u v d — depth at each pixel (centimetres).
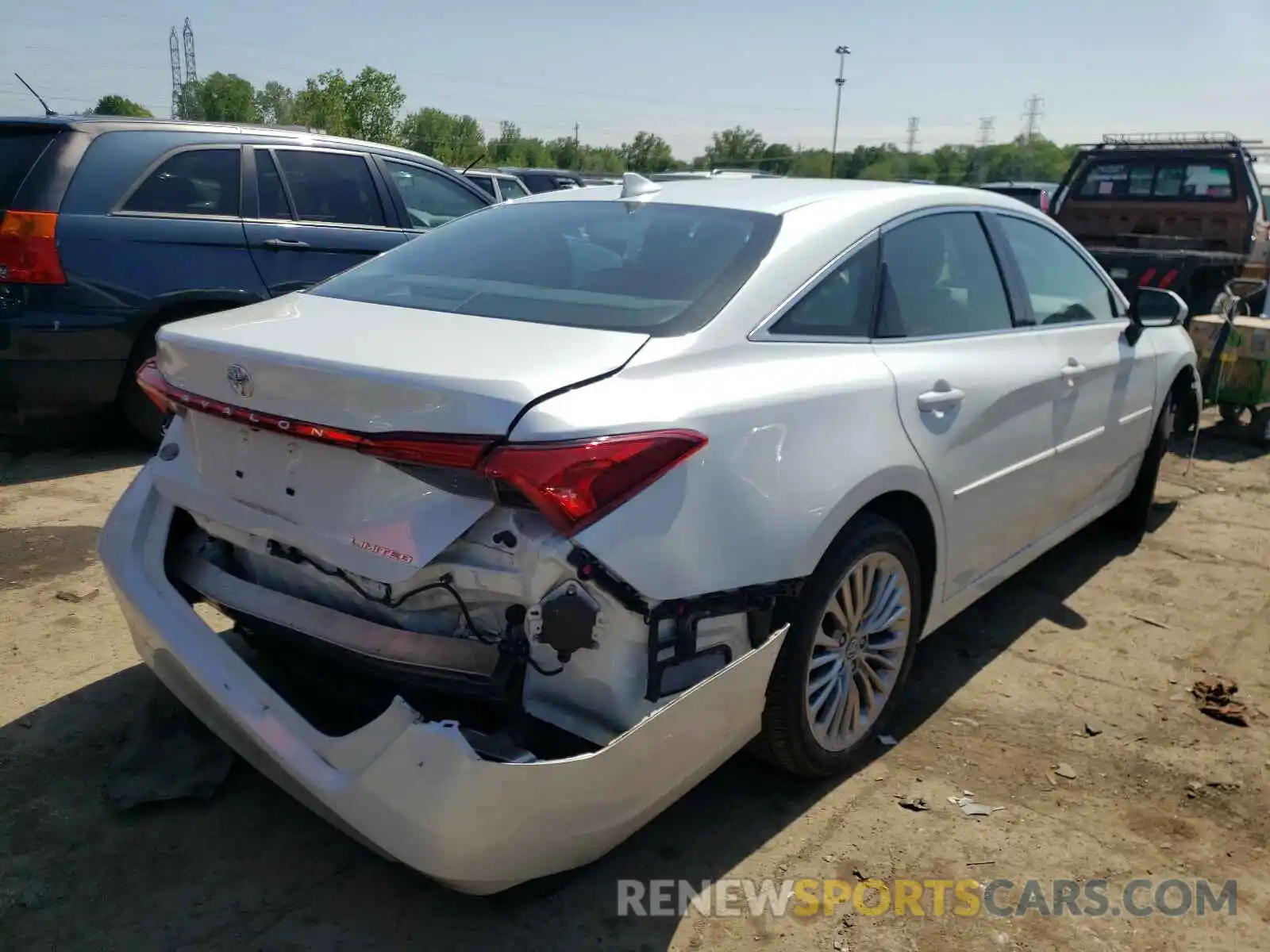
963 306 345
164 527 284
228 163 596
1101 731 336
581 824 217
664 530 220
